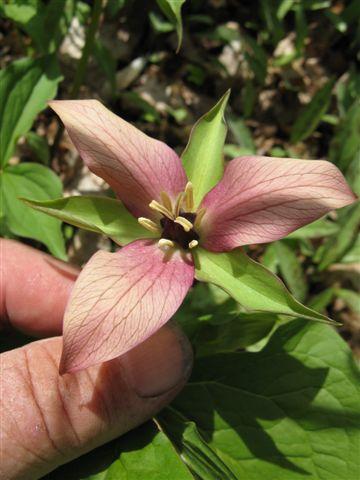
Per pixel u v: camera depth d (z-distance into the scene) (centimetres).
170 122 19
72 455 9
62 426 9
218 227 9
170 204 9
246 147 18
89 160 9
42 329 12
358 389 11
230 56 20
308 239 18
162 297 9
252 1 20
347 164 17
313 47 21
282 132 20
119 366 10
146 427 10
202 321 12
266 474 11
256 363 12
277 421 12
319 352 12
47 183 14
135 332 8
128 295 8
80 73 17
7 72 14
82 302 8
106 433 10
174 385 10
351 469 11
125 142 9
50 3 15
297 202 9
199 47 20
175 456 10
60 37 16
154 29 20
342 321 18
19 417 9
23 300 12
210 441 12
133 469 10
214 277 9
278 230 9
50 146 19
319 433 11
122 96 19
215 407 12
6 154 15
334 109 20
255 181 9
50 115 19
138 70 19
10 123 15
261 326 12
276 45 19
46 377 9
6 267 11
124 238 9
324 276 18
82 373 9
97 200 9
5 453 9
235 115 19
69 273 12
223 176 9
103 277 8
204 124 10
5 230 15
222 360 12
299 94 20
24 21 15
